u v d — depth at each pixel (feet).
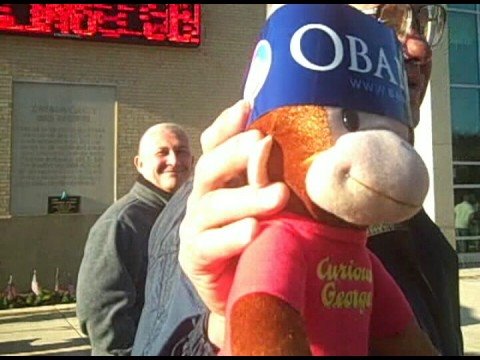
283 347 2.86
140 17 35.96
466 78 43.27
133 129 36.29
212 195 3.20
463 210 42.63
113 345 8.98
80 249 34.83
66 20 34.63
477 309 27.37
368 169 3.08
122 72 36.19
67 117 35.17
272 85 3.43
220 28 38.06
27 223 33.94
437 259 5.56
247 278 3.03
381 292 4.01
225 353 3.06
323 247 3.26
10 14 33.63
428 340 4.14
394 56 3.61
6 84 34.06
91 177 35.45
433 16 6.15
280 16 3.58
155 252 5.06
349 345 3.28
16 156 34.17
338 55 3.39
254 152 3.16
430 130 36.35
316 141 3.24
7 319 28.30
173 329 4.05
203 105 37.60
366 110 3.31
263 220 3.21
